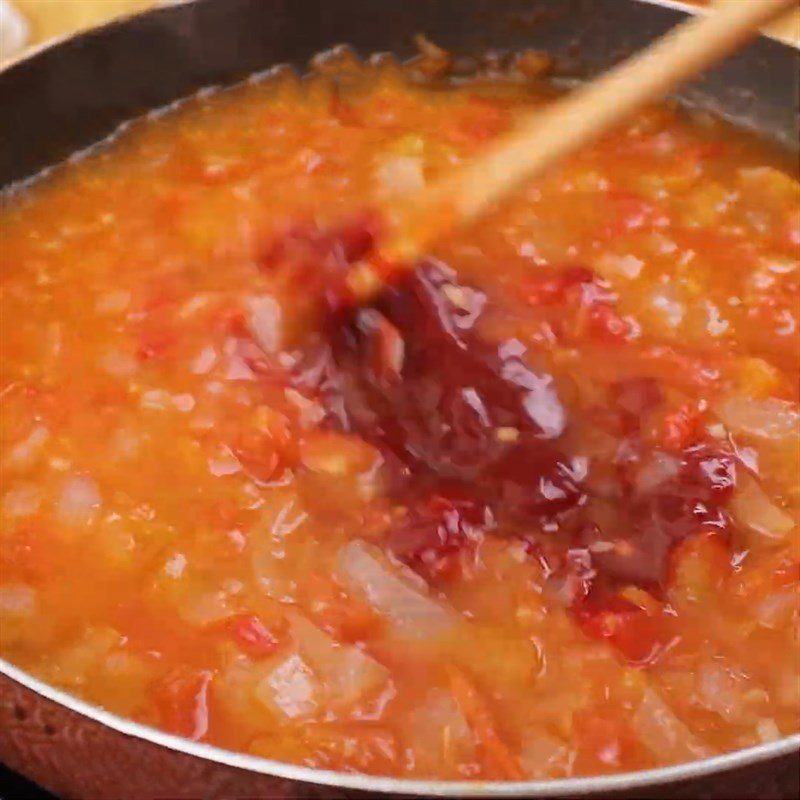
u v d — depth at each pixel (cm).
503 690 79
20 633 80
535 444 83
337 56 96
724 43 83
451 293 87
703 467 83
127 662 79
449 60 97
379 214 89
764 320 88
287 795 73
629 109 84
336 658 79
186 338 87
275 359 86
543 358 86
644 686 78
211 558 81
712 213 92
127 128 94
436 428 84
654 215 92
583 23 96
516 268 89
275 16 95
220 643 79
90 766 74
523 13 96
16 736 75
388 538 81
